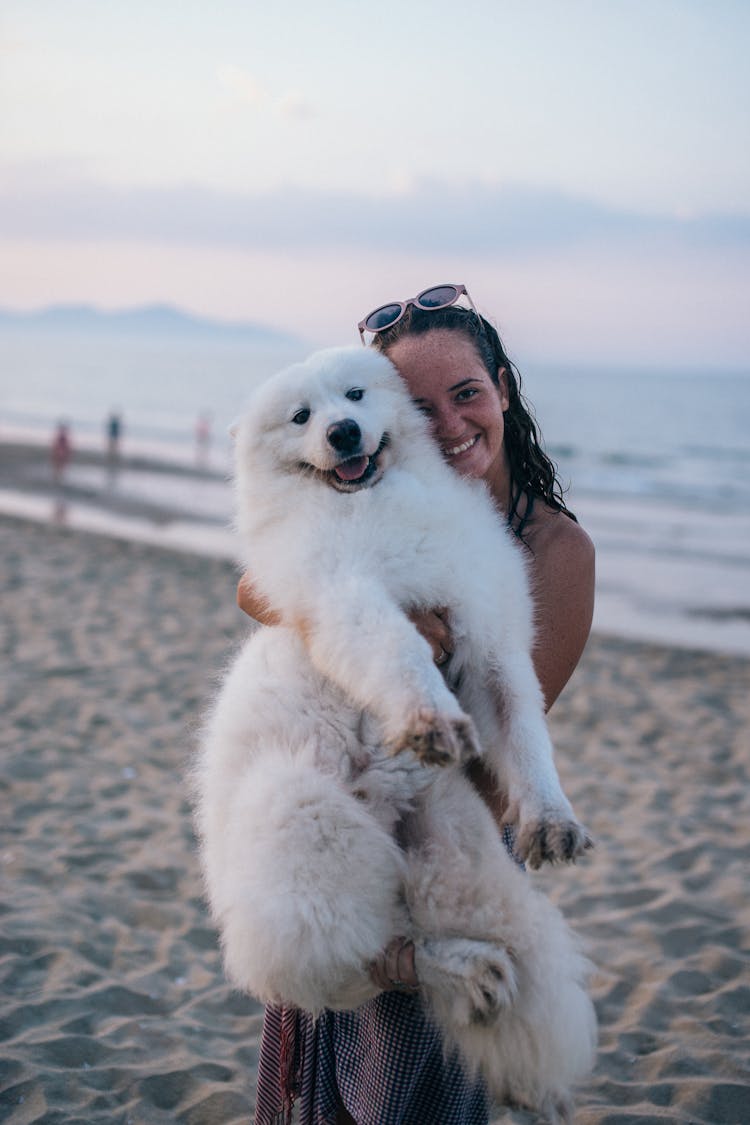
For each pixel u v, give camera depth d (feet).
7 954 15.01
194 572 49.21
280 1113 9.32
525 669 8.87
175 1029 13.47
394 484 9.43
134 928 16.24
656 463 117.08
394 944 7.71
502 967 7.39
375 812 8.38
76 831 19.65
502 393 10.17
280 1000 8.19
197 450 130.11
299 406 9.93
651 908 17.39
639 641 39.65
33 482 91.76
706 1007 14.25
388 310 10.62
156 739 25.14
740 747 26.66
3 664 31.22
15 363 516.32
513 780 8.29
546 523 9.95
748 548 62.85
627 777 24.21
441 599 8.90
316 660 8.54
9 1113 11.59
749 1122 11.82
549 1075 7.69
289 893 7.61
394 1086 8.02
